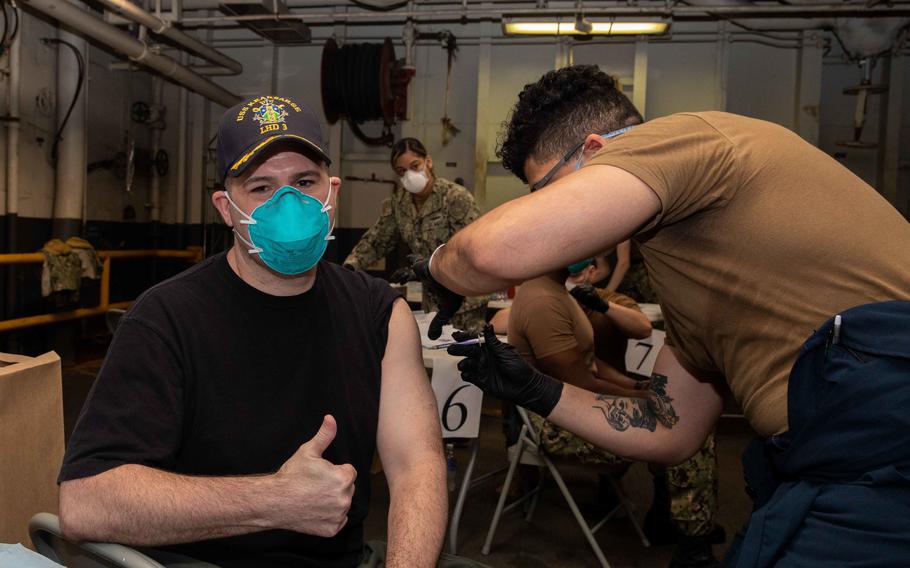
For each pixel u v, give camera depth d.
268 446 0.93
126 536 0.79
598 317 2.56
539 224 0.76
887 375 0.70
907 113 5.48
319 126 1.02
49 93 5.05
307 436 0.96
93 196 5.71
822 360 0.75
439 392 1.92
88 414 0.84
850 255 0.77
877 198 0.83
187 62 6.21
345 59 5.37
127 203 6.23
